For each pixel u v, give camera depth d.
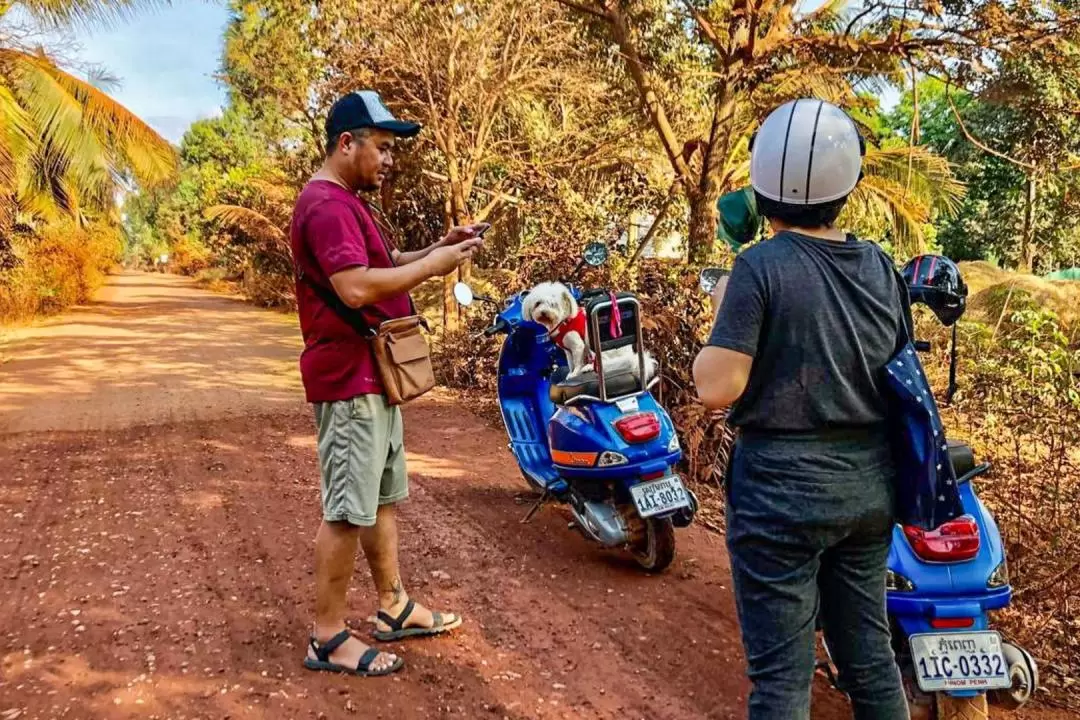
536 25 11.44
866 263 2.20
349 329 3.12
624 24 8.27
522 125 12.84
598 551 4.63
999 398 4.88
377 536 3.45
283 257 20.75
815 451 2.10
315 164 17.61
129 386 9.77
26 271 18.78
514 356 5.39
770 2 7.34
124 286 33.75
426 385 3.27
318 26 12.55
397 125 3.22
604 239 8.13
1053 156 7.03
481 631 3.67
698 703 3.14
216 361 11.88
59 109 12.44
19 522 5.00
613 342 4.41
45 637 3.54
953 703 2.59
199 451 6.73
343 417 3.14
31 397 9.05
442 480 5.98
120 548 4.59
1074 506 4.30
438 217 14.42
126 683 3.18
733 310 2.10
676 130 10.68
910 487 2.14
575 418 4.31
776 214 2.23
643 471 4.10
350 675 3.26
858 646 2.21
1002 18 6.18
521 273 8.26
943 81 6.97
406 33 11.36
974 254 20.41
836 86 8.14
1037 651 3.57
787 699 2.10
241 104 27.19
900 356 2.17
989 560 2.71
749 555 2.16
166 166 14.54
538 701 3.13
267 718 2.96
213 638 3.54
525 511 5.29
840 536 2.11
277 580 4.16
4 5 12.20
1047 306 9.59
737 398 2.12
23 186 13.97
